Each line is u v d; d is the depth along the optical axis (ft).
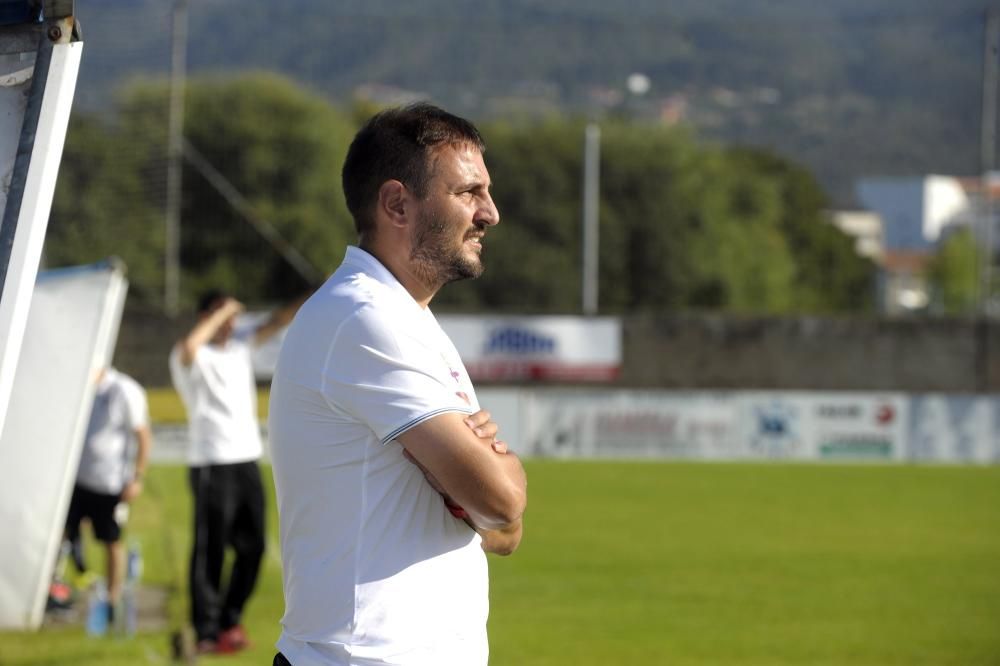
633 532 184.34
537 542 172.96
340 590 31.55
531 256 611.06
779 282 649.20
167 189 372.38
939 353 384.06
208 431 99.60
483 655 32.81
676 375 374.43
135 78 375.45
